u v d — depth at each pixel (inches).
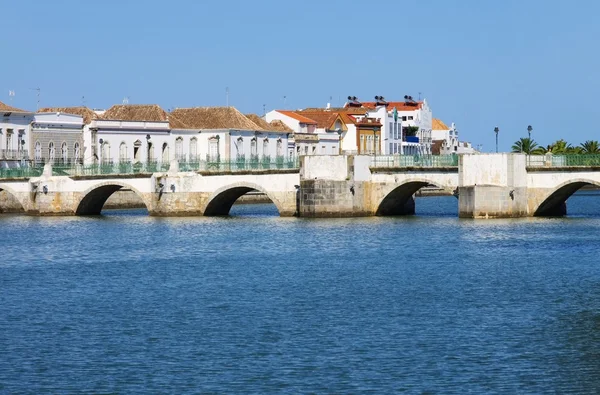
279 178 6181.1
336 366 2511.1
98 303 3307.1
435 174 5915.4
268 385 2380.7
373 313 3080.7
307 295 3393.2
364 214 6107.3
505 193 5723.4
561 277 3690.9
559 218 5792.3
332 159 6072.8
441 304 3208.7
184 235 5275.6
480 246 4594.0
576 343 2684.5
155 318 3053.6
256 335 2812.5
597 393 2314.2
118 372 2491.4
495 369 2474.2
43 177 6555.1
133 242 4992.6
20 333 2874.0
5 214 6702.8
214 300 3329.2
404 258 4254.4
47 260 4379.9
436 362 2534.5
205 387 2374.5
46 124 7352.4
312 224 5723.4
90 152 7573.8
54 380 2437.3
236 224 5802.2
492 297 3316.9
